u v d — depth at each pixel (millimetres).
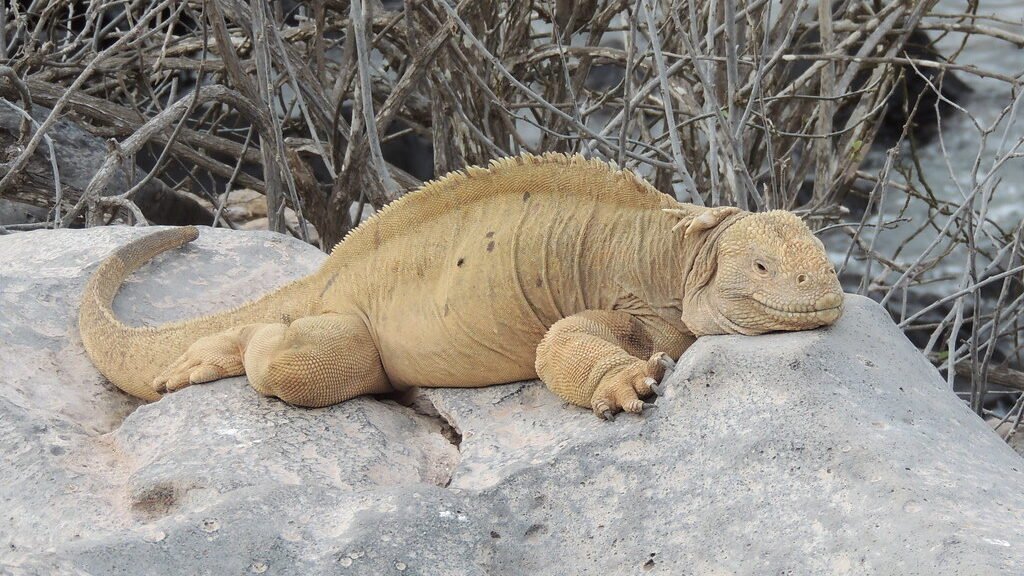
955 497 4883
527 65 12539
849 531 4859
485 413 6516
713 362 5730
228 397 6738
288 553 5273
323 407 6699
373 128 9211
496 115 12242
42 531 5809
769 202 10727
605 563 5246
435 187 6801
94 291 7801
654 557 5172
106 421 7316
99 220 10453
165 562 5207
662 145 12422
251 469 5941
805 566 4828
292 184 10164
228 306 8445
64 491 6043
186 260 8867
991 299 15023
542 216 6523
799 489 5129
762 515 5102
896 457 5109
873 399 5527
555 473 5652
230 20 13914
